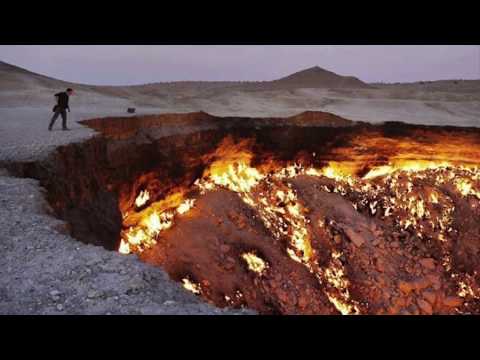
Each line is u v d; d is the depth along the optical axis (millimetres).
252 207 21516
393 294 18594
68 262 5652
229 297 15930
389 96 60719
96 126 15766
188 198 20391
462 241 22156
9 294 4902
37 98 30328
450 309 18688
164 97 48000
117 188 15008
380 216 23891
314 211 22812
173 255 16891
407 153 26688
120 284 5188
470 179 25391
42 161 9430
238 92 53438
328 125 25219
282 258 19047
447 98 58156
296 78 94375
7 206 7195
